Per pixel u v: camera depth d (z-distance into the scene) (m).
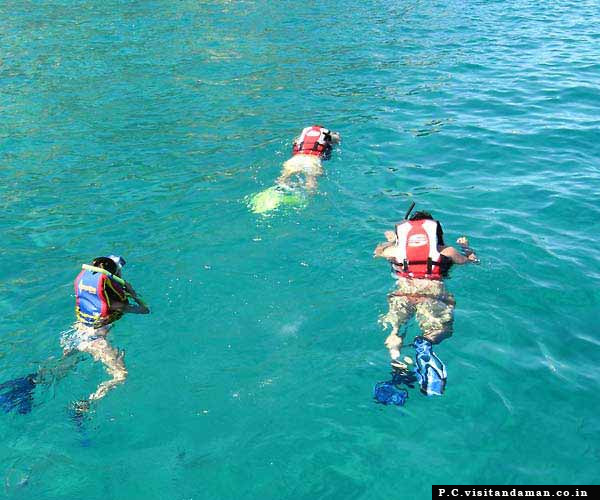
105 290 5.40
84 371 4.96
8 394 4.70
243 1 23.16
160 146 10.01
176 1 23.05
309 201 7.81
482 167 8.88
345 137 10.12
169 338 5.34
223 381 4.83
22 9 21.45
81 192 8.37
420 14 20.75
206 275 6.26
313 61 15.17
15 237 7.21
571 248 6.61
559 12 20.55
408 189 8.20
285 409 4.52
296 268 6.35
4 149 9.93
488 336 5.27
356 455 4.09
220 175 8.76
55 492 3.89
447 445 4.16
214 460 4.10
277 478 3.93
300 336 5.34
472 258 6.27
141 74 14.18
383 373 4.85
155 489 3.89
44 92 12.88
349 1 23.17
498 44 16.42
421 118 11.07
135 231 7.27
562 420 4.37
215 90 13.02
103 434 4.36
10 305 5.91
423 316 5.50
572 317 5.52
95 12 21.12
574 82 12.85
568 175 8.48
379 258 6.46
